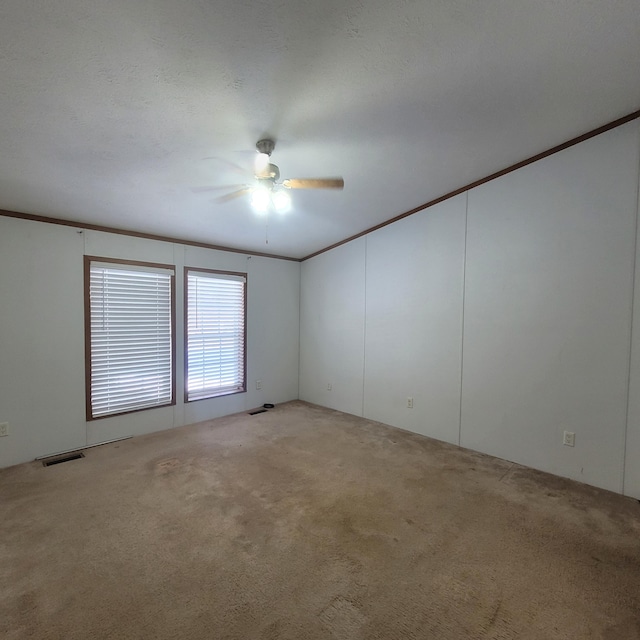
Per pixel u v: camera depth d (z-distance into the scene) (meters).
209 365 4.52
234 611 1.59
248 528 2.19
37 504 2.44
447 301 3.69
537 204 3.03
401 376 4.13
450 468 3.07
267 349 5.12
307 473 2.96
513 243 3.18
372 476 2.91
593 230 2.74
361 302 4.59
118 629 1.49
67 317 3.39
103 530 2.15
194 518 2.29
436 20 1.60
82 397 3.49
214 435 3.87
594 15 1.64
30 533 2.12
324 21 1.54
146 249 3.92
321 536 2.12
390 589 1.72
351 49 1.71
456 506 2.46
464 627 1.52
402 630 1.50
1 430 3.05
